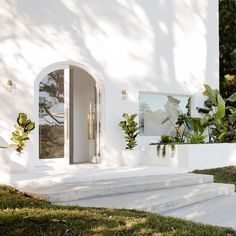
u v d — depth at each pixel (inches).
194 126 499.5
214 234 211.0
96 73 449.7
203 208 293.0
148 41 501.4
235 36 832.9
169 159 451.2
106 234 196.5
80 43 436.5
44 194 264.8
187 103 559.5
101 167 421.7
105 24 458.6
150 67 502.0
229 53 835.4
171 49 528.7
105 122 452.8
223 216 268.8
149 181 335.9
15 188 295.9
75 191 279.1
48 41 412.2
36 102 402.3
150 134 510.6
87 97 508.4
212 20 587.2
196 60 561.3
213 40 586.9
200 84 565.3
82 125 506.6
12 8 390.0
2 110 379.6
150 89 501.4
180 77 538.9
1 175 302.2
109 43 461.4
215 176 417.4
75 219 218.1
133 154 450.9
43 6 409.7
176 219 237.6
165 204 277.3
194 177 372.8
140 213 242.4
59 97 428.1
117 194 304.3
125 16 478.3
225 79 843.4
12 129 383.2
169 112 534.6
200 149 449.4
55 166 413.4
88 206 257.0
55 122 424.2
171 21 530.3
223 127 516.7
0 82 380.2
